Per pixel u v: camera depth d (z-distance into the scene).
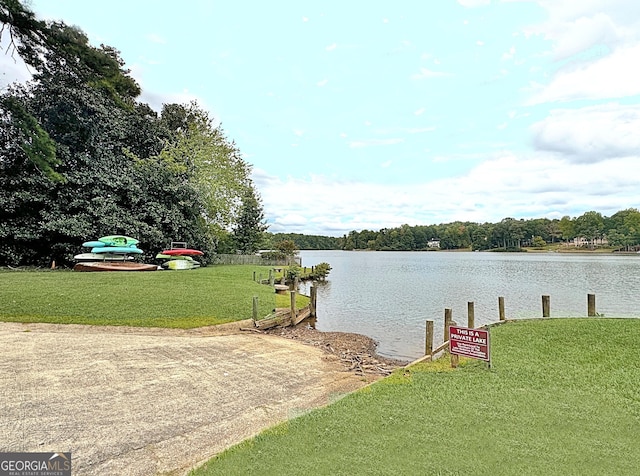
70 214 24.61
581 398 5.49
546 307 12.92
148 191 28.70
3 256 23.80
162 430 4.83
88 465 3.94
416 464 3.67
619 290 25.75
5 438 4.45
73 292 13.86
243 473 3.54
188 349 9.09
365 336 13.74
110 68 15.74
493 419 4.73
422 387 6.01
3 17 13.58
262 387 6.71
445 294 25.33
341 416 4.84
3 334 9.64
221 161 35.31
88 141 25.58
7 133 22.98
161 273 21.28
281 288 21.81
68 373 6.89
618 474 3.50
